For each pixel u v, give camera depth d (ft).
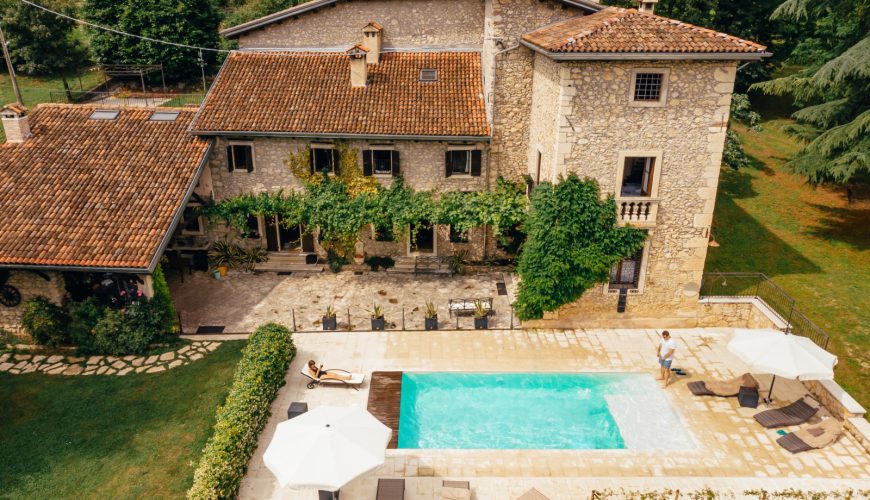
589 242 67.56
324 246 85.51
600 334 71.05
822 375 52.39
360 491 48.62
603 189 66.03
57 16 139.44
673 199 66.54
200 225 84.48
